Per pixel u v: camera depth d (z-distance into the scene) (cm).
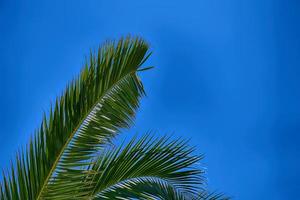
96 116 414
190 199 452
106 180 414
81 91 407
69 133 388
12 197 353
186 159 439
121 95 437
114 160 417
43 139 374
